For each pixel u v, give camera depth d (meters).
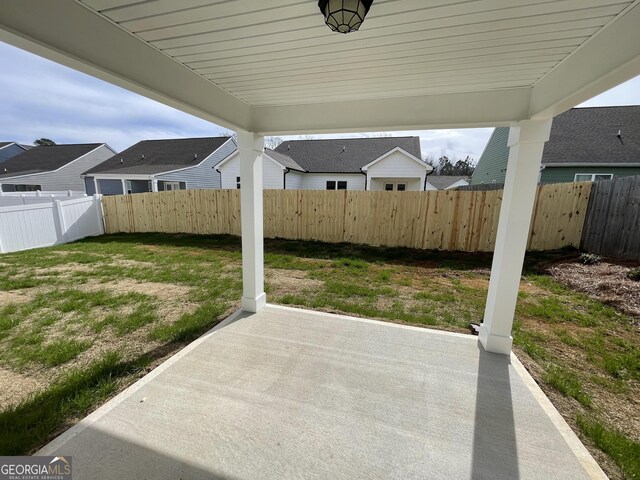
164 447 1.63
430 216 6.77
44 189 17.48
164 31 1.60
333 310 3.62
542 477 1.50
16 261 5.96
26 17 1.22
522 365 2.47
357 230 7.41
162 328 3.07
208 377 2.26
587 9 1.32
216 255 6.53
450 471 1.53
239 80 2.28
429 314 3.53
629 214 4.77
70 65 1.46
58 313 3.45
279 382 2.21
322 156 14.98
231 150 17.89
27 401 1.98
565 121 10.62
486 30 1.52
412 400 2.05
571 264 5.14
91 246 7.53
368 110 2.65
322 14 1.39
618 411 2.00
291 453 1.62
